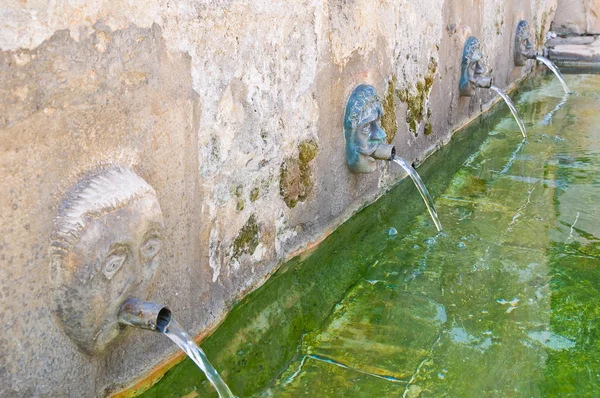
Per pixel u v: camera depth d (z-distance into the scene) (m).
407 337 1.99
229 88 1.80
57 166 1.28
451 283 2.30
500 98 4.92
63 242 1.28
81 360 1.41
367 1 2.55
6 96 1.15
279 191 2.17
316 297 2.19
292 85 2.12
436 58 3.45
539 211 2.88
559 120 4.37
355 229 2.68
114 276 1.37
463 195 3.09
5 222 1.19
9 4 1.12
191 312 1.79
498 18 4.61
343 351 1.92
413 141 3.29
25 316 1.26
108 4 1.33
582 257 2.47
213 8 1.68
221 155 1.82
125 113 1.43
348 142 2.55
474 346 1.94
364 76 2.62
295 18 2.07
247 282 2.06
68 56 1.26
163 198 1.60
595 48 6.21
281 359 1.87
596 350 1.92
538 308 2.14
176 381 1.69
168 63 1.54
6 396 1.25
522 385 1.76
